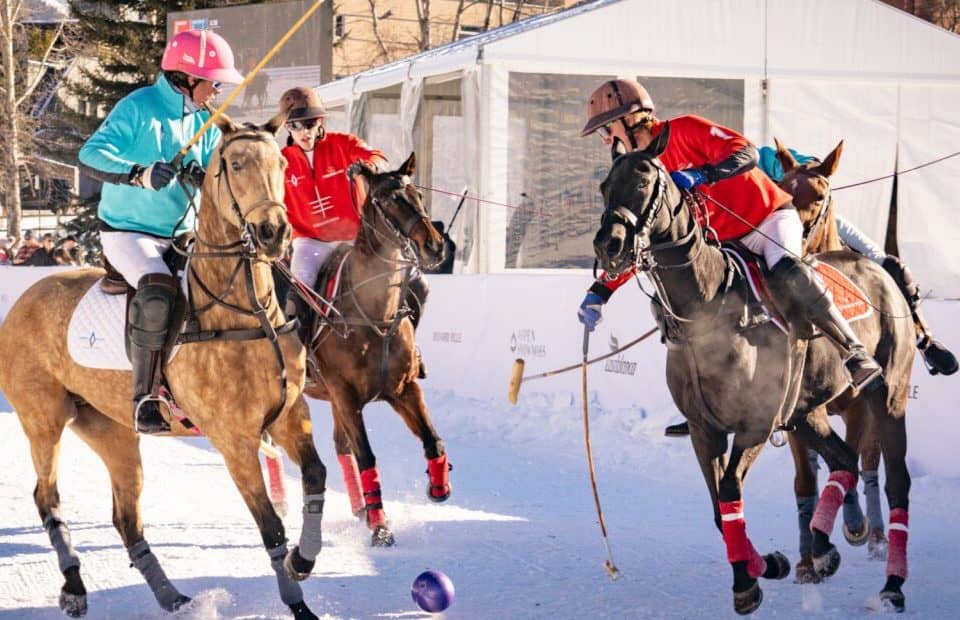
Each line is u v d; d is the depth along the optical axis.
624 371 16.00
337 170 11.45
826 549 8.80
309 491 7.82
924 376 12.49
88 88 52.94
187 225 8.61
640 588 8.80
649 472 13.20
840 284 9.05
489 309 18.41
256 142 7.36
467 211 23.48
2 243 42.22
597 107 8.63
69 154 55.28
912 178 25.03
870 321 9.11
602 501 11.83
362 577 9.13
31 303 8.79
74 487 12.59
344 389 10.56
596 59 23.45
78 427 8.75
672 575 9.15
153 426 7.93
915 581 8.98
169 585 8.34
